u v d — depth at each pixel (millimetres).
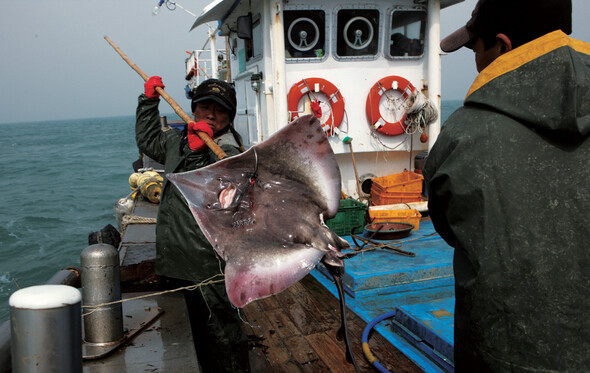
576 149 1323
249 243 1815
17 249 12500
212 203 1936
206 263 2564
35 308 1659
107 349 2457
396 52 6395
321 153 1971
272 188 1971
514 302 1303
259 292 1669
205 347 3031
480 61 1677
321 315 4047
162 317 2922
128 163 35906
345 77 6328
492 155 1360
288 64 6168
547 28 1452
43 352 1683
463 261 1447
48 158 44531
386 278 4332
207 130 2506
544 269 1286
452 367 2965
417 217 5738
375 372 3131
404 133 6562
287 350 3484
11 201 19938
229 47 8430
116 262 2521
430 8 6289
